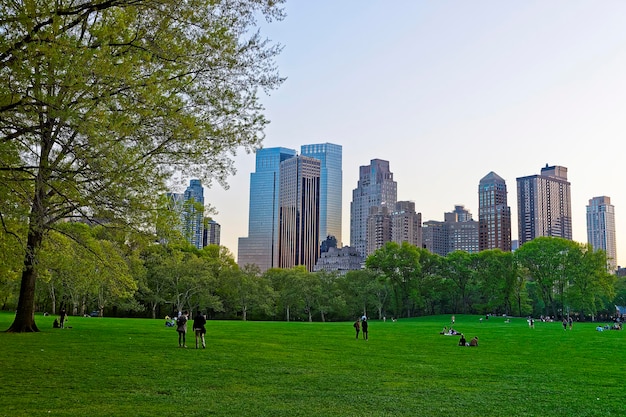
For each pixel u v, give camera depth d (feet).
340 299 392.27
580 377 70.95
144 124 57.72
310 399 50.16
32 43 44.57
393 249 436.76
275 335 140.26
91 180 55.62
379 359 87.45
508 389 59.82
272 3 58.03
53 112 46.47
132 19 51.85
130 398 47.37
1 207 53.52
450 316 401.70
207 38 57.47
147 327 156.15
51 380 55.36
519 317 406.21
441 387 59.98
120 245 108.37
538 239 399.24
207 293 327.67
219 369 67.97
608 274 374.63
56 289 276.00
